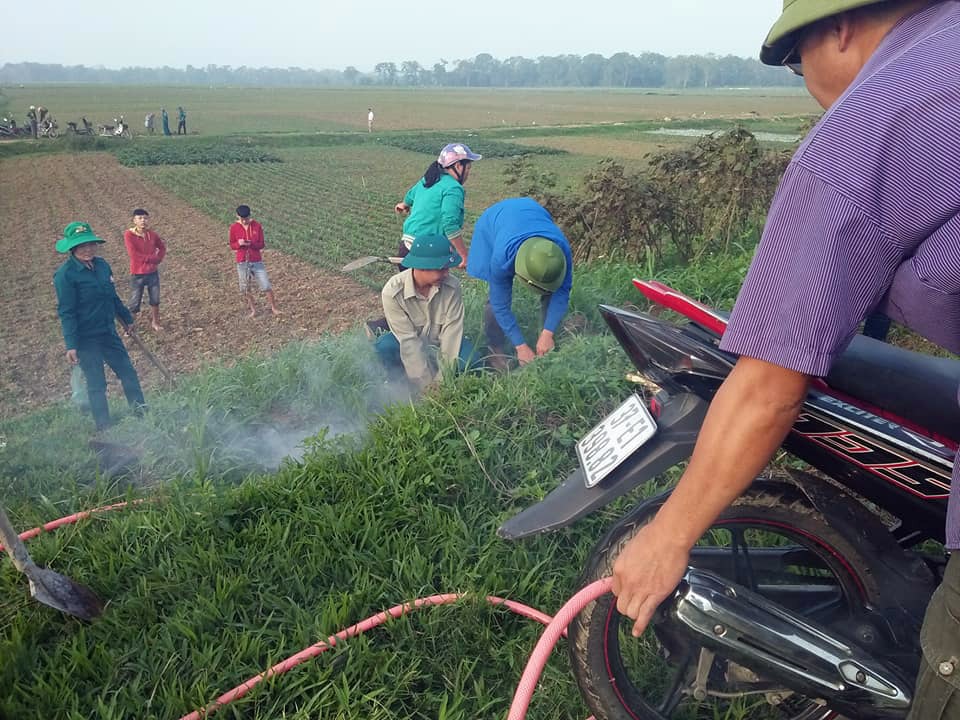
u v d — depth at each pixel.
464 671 2.72
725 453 1.56
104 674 2.73
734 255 8.14
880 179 1.39
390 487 3.62
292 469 3.88
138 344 7.67
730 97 147.62
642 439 2.11
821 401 2.04
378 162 36.78
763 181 8.45
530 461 3.79
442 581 3.10
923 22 1.48
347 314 11.92
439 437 3.87
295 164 35.81
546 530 2.19
